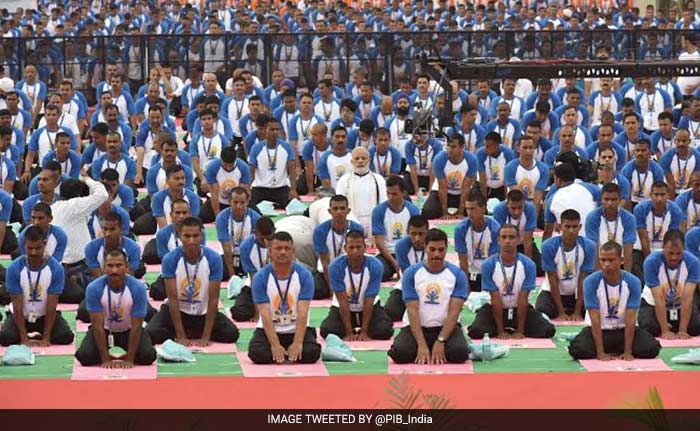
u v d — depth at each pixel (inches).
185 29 1839.3
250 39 1579.7
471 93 1409.9
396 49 1578.5
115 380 732.7
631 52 1567.4
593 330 781.9
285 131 1315.2
